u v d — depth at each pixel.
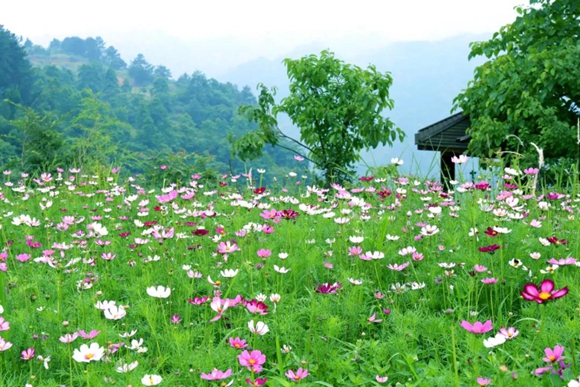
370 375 2.90
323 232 5.04
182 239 4.81
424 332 3.19
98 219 5.51
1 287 3.52
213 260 4.45
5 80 121.94
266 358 3.14
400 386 2.68
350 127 13.23
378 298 3.66
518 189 5.38
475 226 4.40
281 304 3.49
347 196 5.26
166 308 3.72
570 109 11.66
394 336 3.13
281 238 4.77
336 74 13.32
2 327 2.95
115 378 2.83
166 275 4.18
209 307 3.59
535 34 12.80
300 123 13.29
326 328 3.21
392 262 4.21
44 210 5.61
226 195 7.16
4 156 51.62
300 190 6.93
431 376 2.67
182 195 6.45
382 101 13.10
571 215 4.89
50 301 3.65
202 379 2.78
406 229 4.71
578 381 2.33
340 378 2.83
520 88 11.19
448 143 13.53
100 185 8.38
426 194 5.89
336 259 4.42
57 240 5.32
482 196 5.15
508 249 3.99
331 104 12.99
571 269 3.81
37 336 3.20
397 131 12.99
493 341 2.57
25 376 2.99
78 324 3.35
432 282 3.82
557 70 10.80
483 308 3.54
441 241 4.43
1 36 124.00
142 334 3.48
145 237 5.19
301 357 3.06
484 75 11.89
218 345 3.07
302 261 4.14
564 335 2.94
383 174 6.71
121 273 4.40
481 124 11.72
